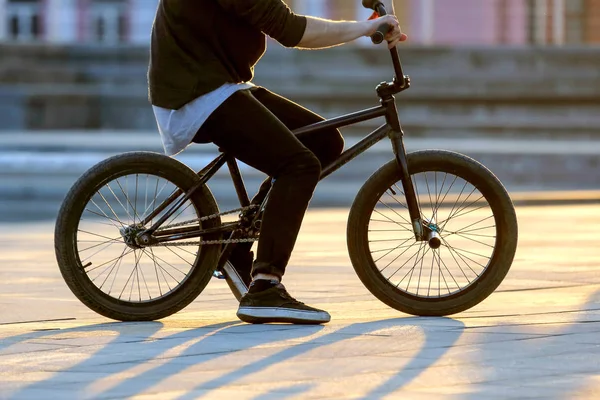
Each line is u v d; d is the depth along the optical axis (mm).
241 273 8664
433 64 38969
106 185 8398
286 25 8117
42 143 31031
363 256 8656
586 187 29719
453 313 8609
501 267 8625
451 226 16797
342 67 38812
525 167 30609
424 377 6352
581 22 44969
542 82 39031
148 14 46969
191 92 8078
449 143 34656
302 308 8211
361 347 7227
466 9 45281
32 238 17125
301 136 8398
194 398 5875
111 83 39688
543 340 7441
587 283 10516
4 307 9375
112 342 7496
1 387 6184
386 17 8305
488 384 6176
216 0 8070
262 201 8508
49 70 39562
